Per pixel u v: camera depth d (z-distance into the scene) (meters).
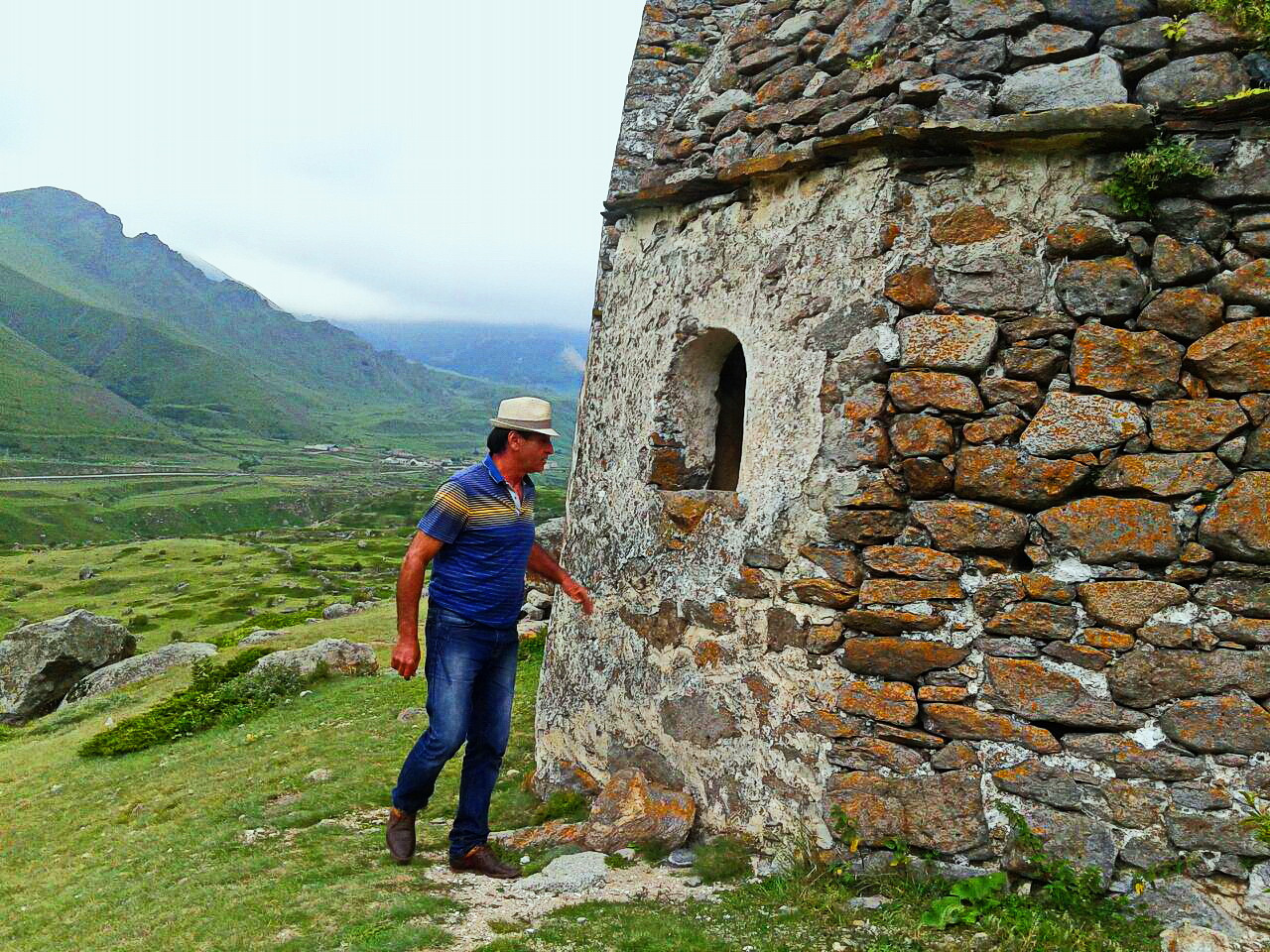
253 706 12.81
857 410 4.70
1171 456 4.11
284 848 5.95
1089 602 4.19
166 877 5.98
